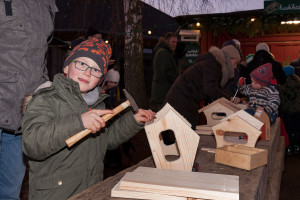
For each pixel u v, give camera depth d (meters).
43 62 2.11
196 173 1.20
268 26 6.30
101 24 4.53
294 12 5.88
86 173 1.54
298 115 5.47
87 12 4.38
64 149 1.47
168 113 1.37
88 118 1.28
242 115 1.71
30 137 1.28
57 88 1.48
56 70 5.01
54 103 1.44
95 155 1.60
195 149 1.37
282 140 3.80
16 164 2.12
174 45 4.83
